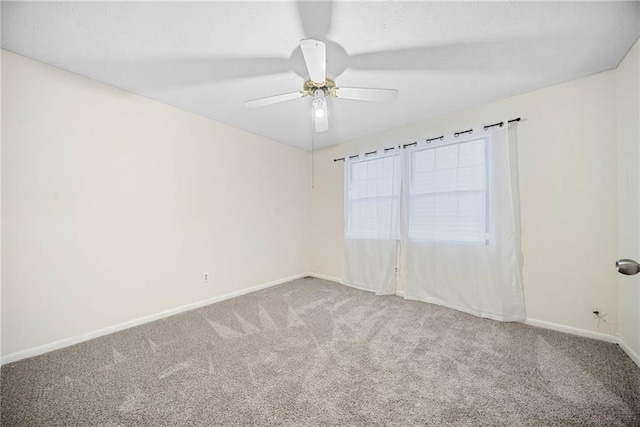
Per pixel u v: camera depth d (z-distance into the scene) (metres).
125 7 1.41
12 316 1.80
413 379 1.58
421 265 3.03
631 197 1.79
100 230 2.20
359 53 1.80
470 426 1.23
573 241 2.16
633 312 1.77
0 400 1.40
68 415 1.30
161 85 2.25
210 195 3.01
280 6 1.41
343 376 1.61
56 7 1.40
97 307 2.18
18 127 1.82
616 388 1.48
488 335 2.14
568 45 1.73
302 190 4.24
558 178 2.23
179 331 2.26
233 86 2.26
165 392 1.47
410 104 2.62
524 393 1.45
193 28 1.57
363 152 3.61
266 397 1.43
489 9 1.42
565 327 2.20
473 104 2.61
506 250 2.43
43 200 1.92
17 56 1.82
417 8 1.42
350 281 3.70
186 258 2.79
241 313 2.68
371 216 3.48
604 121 2.03
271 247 3.74
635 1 1.37
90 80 2.14
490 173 2.54
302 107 2.71
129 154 2.37
